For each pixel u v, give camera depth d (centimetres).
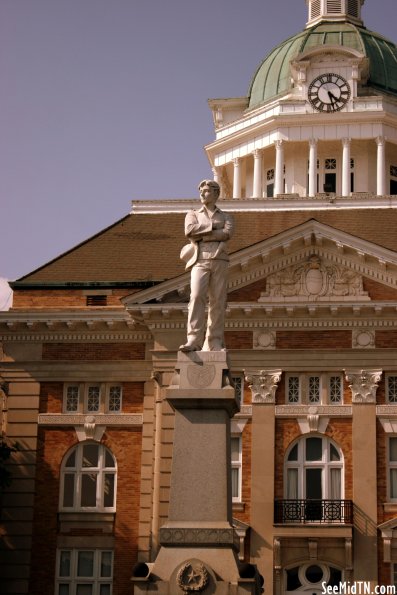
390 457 4769
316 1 7906
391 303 4797
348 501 4684
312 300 4862
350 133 7131
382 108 7194
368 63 7281
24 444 4991
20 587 4825
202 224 2408
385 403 4797
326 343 4856
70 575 4844
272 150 7338
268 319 4888
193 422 2306
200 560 2216
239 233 5588
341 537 4631
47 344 5097
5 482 4859
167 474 4753
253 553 4659
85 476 4966
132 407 4997
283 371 4856
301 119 7156
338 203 5750
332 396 4841
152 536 4734
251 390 4844
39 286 5197
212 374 2331
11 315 5059
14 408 5038
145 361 5016
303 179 7219
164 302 4916
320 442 4806
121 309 5044
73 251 5472
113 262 5362
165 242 5544
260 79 7669
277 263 4919
